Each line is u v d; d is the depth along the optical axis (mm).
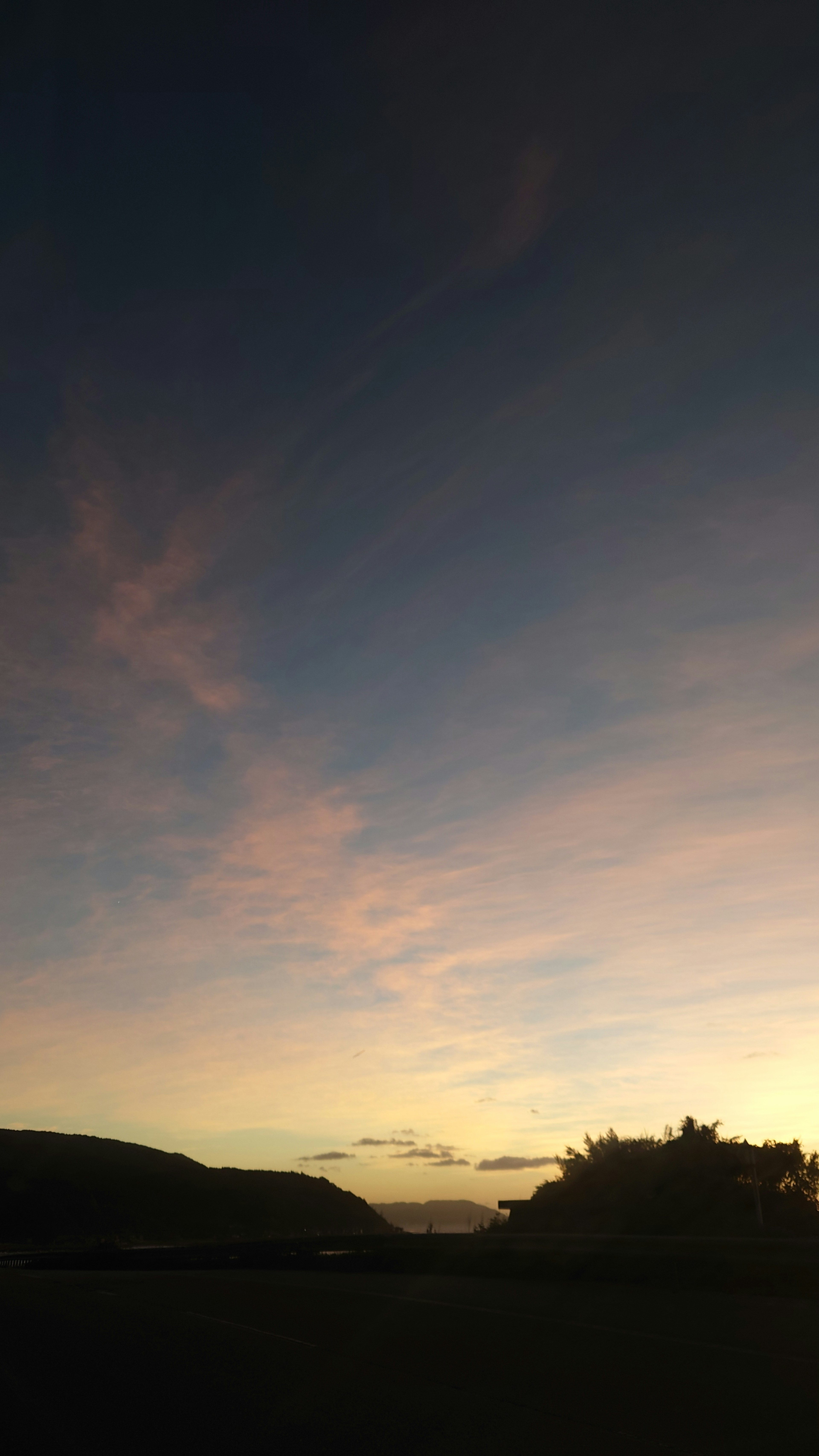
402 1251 27609
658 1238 20375
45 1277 28328
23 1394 9766
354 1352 12203
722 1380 9656
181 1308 17766
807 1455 6863
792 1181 37312
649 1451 7062
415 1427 7988
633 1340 12516
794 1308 15430
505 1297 18516
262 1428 8102
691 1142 38219
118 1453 7305
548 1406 8680
